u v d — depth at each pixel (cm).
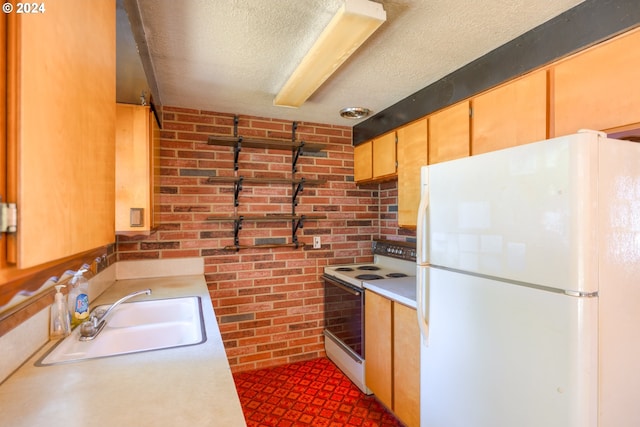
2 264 38
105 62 75
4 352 100
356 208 321
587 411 96
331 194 312
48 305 130
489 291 124
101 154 72
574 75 136
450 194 143
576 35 134
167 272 254
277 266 292
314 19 143
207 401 89
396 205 304
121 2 109
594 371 97
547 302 104
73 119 56
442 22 146
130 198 173
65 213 52
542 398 105
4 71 39
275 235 291
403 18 143
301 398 238
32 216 42
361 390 246
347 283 263
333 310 289
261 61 183
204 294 202
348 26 137
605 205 100
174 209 259
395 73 200
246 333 282
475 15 141
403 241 292
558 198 102
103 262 206
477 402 128
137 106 174
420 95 227
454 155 197
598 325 98
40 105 44
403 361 196
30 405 87
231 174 275
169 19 142
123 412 84
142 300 188
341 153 316
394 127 256
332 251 312
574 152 98
